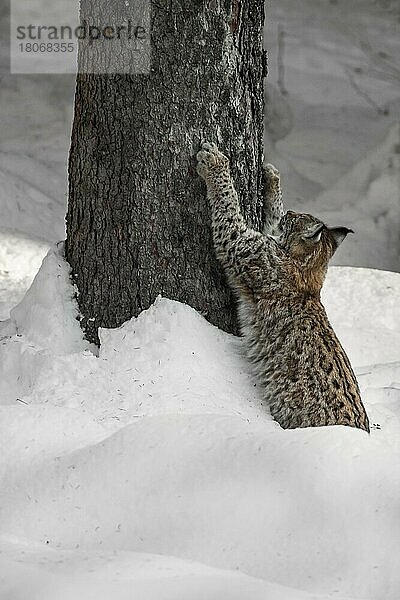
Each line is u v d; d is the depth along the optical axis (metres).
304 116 27.03
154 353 10.09
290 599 6.48
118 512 7.79
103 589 6.50
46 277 10.86
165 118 10.31
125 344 10.23
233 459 7.86
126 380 9.85
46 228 19.62
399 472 7.59
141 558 7.11
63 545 7.66
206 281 10.62
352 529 7.21
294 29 31.06
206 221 10.55
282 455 7.77
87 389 9.78
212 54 10.35
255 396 10.36
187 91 10.32
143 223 10.45
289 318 10.57
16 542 7.52
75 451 8.46
